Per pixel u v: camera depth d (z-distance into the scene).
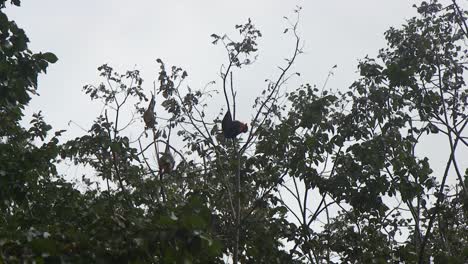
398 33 16.02
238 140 15.80
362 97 15.03
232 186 15.19
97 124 14.97
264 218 14.48
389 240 14.98
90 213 10.60
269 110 15.26
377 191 13.69
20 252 7.70
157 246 7.36
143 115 15.75
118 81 16.19
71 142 14.87
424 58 15.27
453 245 15.60
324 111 14.64
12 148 11.98
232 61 15.58
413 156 13.74
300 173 14.31
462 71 15.50
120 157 14.98
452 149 13.65
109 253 7.89
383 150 14.10
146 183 14.34
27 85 10.29
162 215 7.43
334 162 14.57
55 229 9.38
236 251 13.25
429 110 14.67
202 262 7.75
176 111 15.97
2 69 10.01
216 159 15.41
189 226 7.06
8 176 11.34
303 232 14.12
